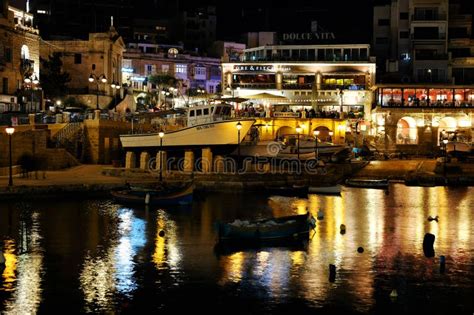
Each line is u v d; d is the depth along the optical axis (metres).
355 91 105.44
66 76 103.38
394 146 95.81
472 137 97.50
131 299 29.92
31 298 29.98
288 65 107.12
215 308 28.84
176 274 33.66
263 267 34.97
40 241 40.94
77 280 32.62
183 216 49.88
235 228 39.78
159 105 111.00
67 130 78.94
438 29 109.62
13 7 94.75
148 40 139.75
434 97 100.00
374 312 28.45
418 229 45.62
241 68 108.25
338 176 74.56
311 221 43.50
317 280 32.69
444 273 34.03
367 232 44.38
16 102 90.56
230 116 73.31
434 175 74.50
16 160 71.56
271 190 63.78
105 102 105.44
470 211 53.75
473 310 28.70
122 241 41.03
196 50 138.38
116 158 79.94
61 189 58.53
